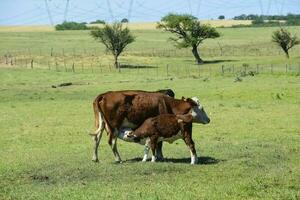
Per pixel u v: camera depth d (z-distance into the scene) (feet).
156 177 50.44
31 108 125.70
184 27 317.42
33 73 238.48
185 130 57.41
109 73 242.99
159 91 64.13
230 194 43.21
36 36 469.98
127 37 289.94
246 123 94.58
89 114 112.98
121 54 347.77
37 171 54.03
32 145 75.77
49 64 291.99
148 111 58.44
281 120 97.60
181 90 157.28
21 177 51.80
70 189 45.62
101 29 298.15
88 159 60.90
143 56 346.74
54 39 441.27
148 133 57.62
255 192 43.55
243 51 380.17
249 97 138.00
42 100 145.79
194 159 57.21
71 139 80.89
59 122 101.55
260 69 240.73
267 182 46.50
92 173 52.49
